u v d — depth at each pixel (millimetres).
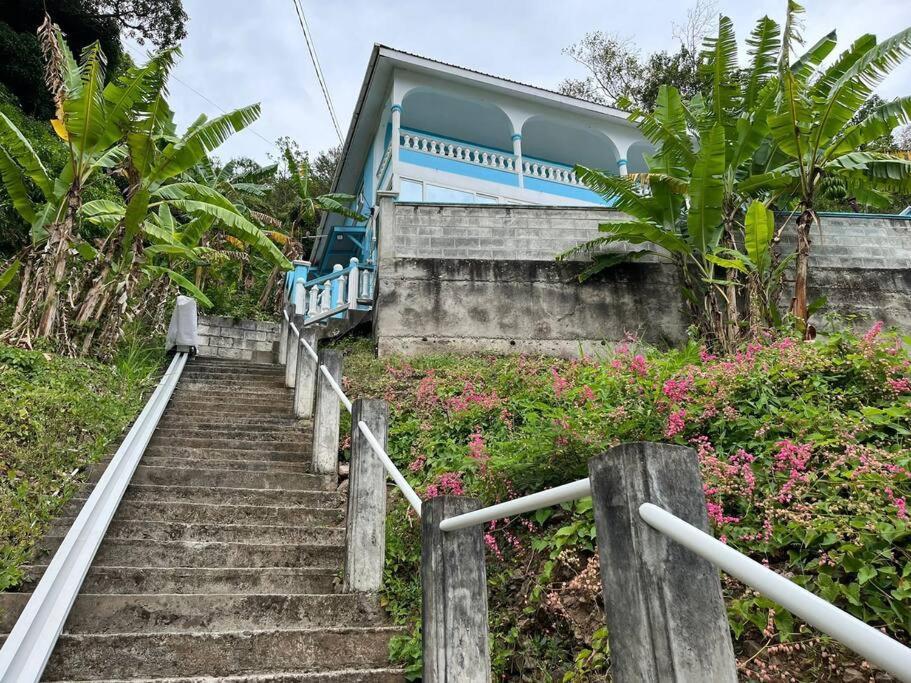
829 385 4895
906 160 9320
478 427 6059
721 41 9766
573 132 16438
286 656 3373
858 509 3199
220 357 11367
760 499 3686
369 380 8289
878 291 10492
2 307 8953
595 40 23203
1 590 3629
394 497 5141
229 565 4277
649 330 10328
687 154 9750
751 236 8523
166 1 18594
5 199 11391
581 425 4449
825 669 2734
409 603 3906
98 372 7609
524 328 10227
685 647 1375
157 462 5738
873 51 8094
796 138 8695
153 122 8109
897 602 2885
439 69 13898
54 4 16562
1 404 5516
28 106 15680
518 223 10844
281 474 5594
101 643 3182
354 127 16016
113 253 8641
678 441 4375
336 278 12188
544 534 4023
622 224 9508
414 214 10742
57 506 4672
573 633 3348
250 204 20078
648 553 1454
